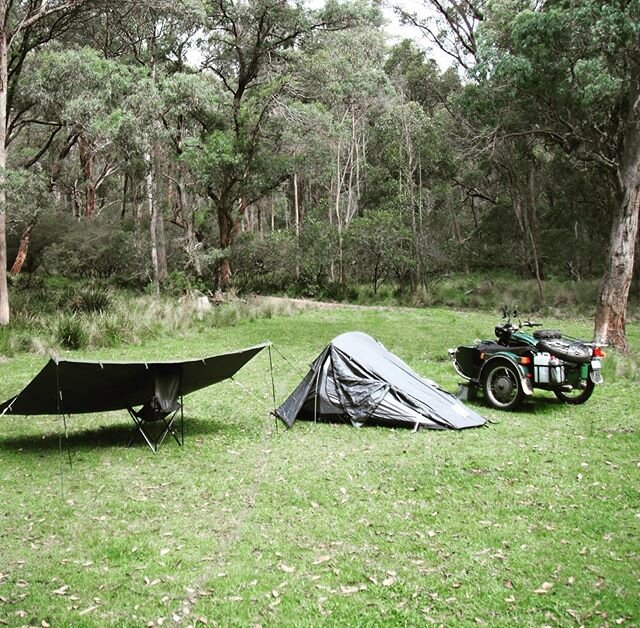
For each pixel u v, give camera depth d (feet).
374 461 23.88
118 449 26.00
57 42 90.22
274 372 42.98
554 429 28.86
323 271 115.14
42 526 18.21
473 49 98.32
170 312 66.95
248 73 95.14
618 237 54.80
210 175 91.71
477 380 34.45
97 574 15.37
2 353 48.57
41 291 80.28
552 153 104.73
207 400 35.04
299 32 92.32
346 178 148.36
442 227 126.21
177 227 125.90
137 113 74.79
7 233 109.29
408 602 13.99
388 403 29.35
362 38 121.60
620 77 54.29
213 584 14.83
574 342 33.17
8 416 31.65
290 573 15.31
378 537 17.25
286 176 98.32
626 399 35.32
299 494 20.51
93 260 111.24
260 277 113.60
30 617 13.51
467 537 17.20
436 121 125.49
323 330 66.13
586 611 13.56
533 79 53.06
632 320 79.66
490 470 22.82
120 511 19.31
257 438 27.50
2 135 62.49
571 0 48.75
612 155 61.00
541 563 15.70
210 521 18.47
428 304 98.58
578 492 20.62
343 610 13.67
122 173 139.44
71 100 72.90
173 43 91.66
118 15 82.53
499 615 13.48
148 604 14.03
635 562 15.74
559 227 111.86
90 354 50.06
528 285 103.50
